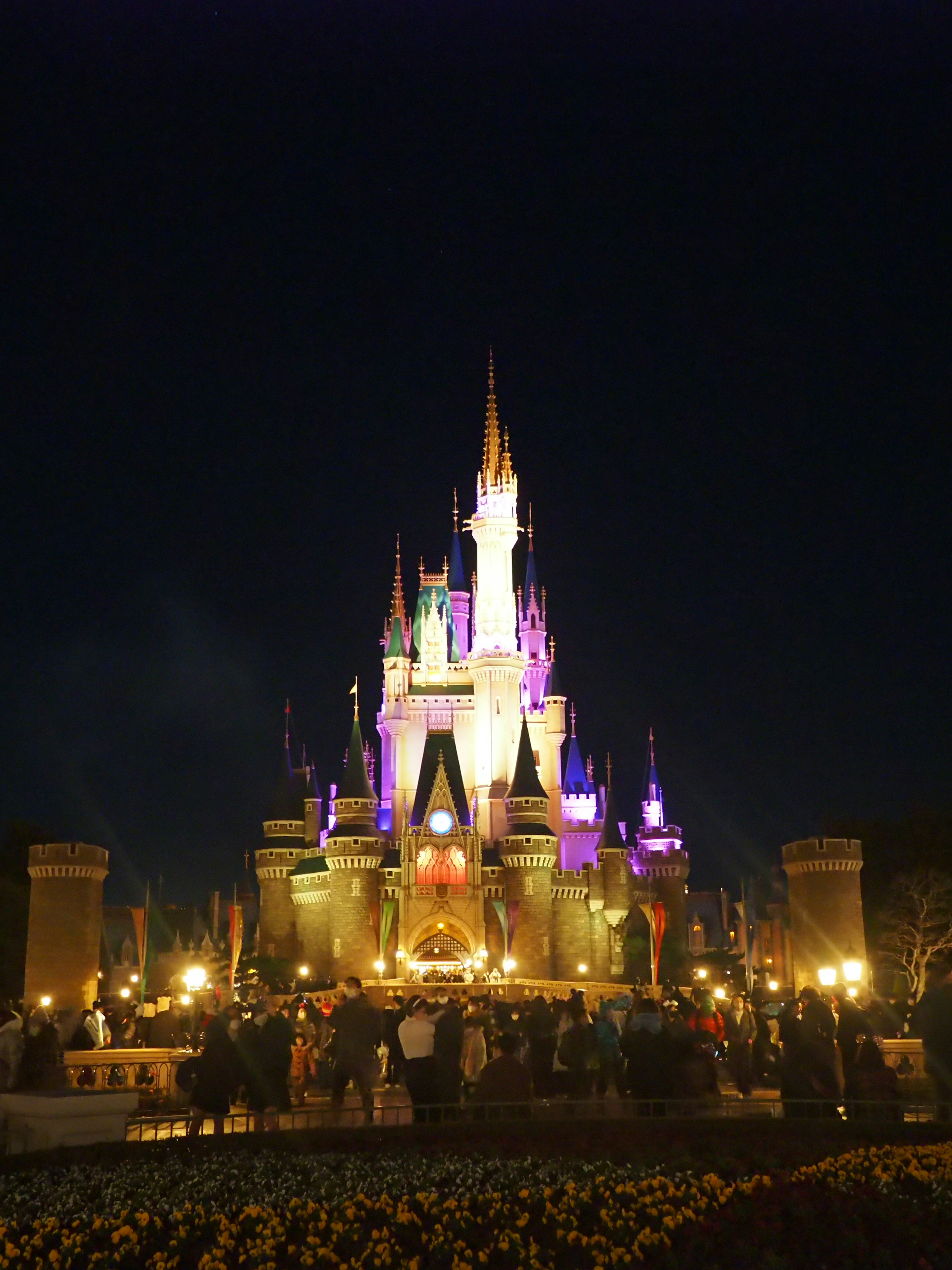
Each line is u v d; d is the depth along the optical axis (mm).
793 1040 28906
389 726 153375
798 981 89375
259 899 169000
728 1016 39688
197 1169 21438
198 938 169250
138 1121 25000
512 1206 19500
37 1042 33031
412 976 130500
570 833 158125
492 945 133000
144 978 93188
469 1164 21500
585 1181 20422
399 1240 18469
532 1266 17562
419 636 159625
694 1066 30719
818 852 89625
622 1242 18312
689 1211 18969
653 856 146750
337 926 132875
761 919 154750
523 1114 27484
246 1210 18922
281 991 108500
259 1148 23219
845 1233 18359
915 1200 19375
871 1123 24891
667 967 136500
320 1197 19797
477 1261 17828
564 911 137250
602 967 137250
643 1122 25141
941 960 28344
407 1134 24141
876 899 105312
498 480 158250
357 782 136125
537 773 137125
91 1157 22203
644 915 138875
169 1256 18125
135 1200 19609
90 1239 18453
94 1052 42031
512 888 133000
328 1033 44344
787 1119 25500
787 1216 19109
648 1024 29766
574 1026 33188
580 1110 31344
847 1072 29594
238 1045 31750
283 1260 17984
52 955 97188
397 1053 35469
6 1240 18062
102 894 101750
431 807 137000
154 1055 42469
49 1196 19719
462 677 156875
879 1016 35625
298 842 142375
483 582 154750
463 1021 29547
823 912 89000
